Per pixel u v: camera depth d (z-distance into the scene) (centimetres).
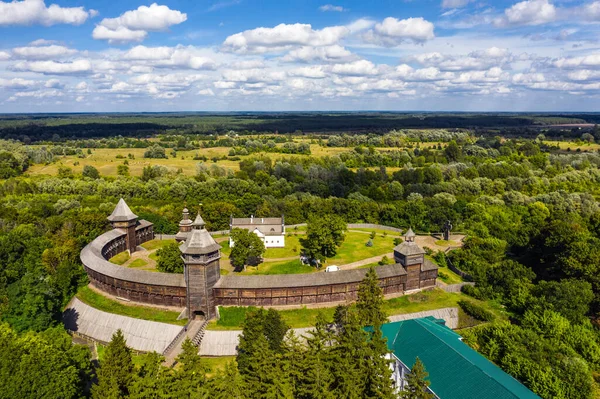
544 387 7294
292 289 10512
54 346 7106
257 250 12938
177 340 9088
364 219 19988
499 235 15988
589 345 8656
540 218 17262
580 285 10694
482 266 12875
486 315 10519
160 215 17400
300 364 6631
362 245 16138
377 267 11400
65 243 13125
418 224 18550
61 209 17938
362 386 6531
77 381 6731
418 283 11762
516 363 7812
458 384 6800
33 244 12688
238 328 9619
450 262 14138
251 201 19800
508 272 12012
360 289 9194
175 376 6378
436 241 16638
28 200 19000
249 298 10425
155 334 9644
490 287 11900
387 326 8812
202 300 9969
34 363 6406
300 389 6438
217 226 18062
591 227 15575
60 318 10438
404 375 7600
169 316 10144
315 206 19750
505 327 8912
